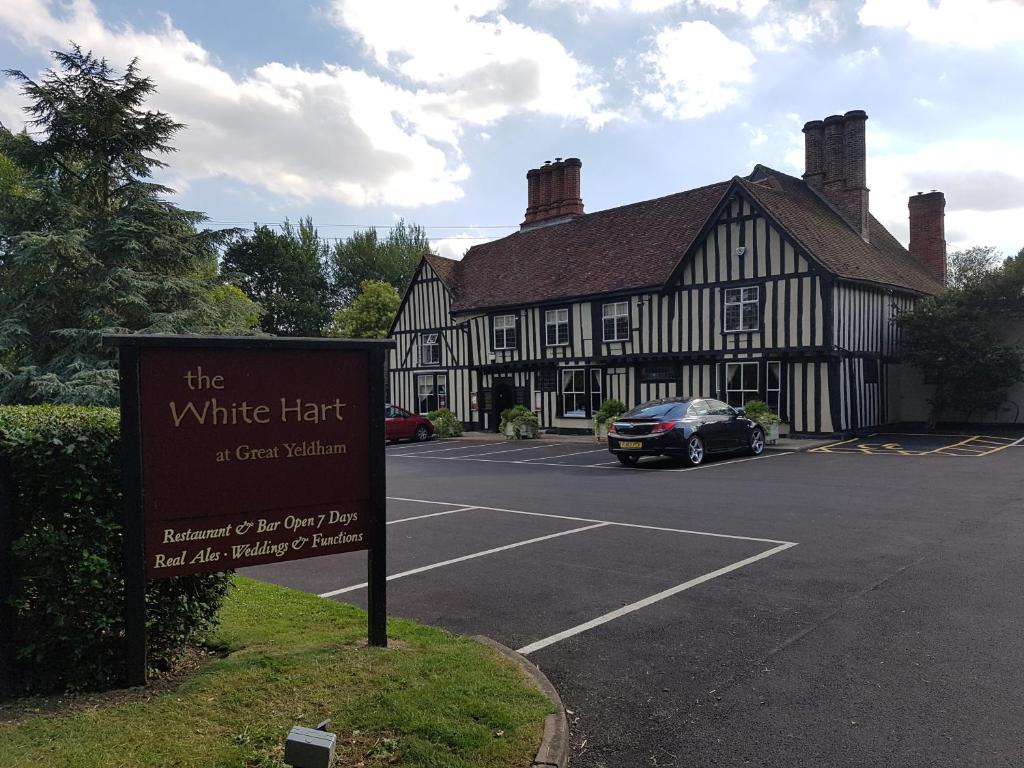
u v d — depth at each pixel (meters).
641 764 3.34
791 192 24.30
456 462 18.64
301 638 4.73
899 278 23.95
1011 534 7.77
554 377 27.09
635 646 4.85
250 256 51.25
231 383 3.97
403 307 33.31
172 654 4.22
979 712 3.72
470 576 6.79
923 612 5.29
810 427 20.27
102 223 13.62
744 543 7.81
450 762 3.11
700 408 16.27
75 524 3.66
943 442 18.75
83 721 3.35
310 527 4.22
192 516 3.87
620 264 25.84
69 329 12.77
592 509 10.35
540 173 32.81
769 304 20.86
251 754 3.12
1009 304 21.97
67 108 13.05
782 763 3.31
